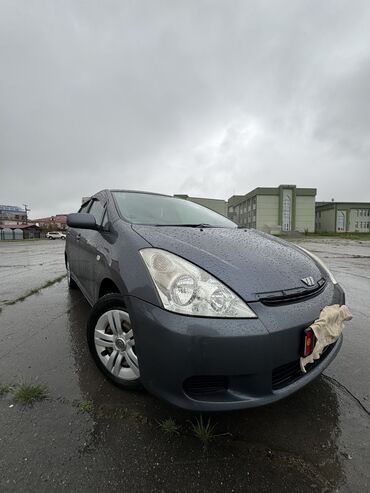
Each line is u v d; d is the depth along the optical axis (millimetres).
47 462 1336
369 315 3529
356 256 11109
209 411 1396
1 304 3838
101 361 1985
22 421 1601
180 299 1451
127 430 1538
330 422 1648
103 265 2084
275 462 1365
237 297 1473
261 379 1418
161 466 1327
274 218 66062
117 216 2385
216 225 2850
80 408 1707
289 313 1522
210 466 1333
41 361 2270
